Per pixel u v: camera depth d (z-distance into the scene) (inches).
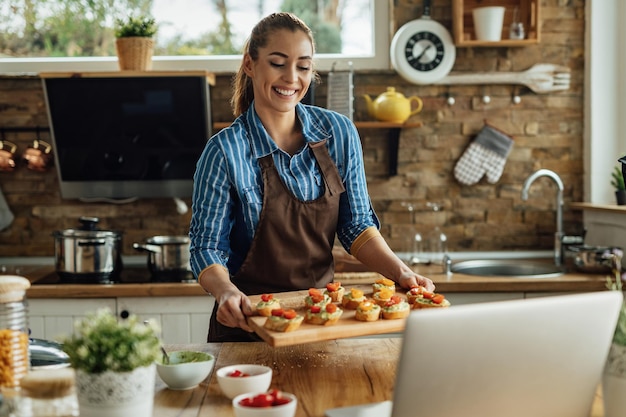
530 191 154.2
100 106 142.0
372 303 75.6
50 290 126.9
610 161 150.9
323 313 72.2
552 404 53.4
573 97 153.6
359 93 152.1
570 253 152.7
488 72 151.2
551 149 154.1
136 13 155.9
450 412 50.4
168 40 156.6
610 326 53.3
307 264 90.7
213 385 66.7
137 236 152.6
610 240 139.9
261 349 78.3
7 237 152.3
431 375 48.9
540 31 152.3
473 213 154.1
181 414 59.1
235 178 86.4
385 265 88.7
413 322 47.3
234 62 154.2
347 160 92.0
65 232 131.3
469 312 48.6
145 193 147.6
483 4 150.5
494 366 50.3
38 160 147.0
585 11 152.1
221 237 86.9
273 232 88.7
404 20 151.7
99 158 145.1
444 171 153.7
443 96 152.4
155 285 127.9
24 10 155.0
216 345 80.0
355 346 79.6
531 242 154.8
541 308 50.7
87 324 53.5
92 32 155.9
